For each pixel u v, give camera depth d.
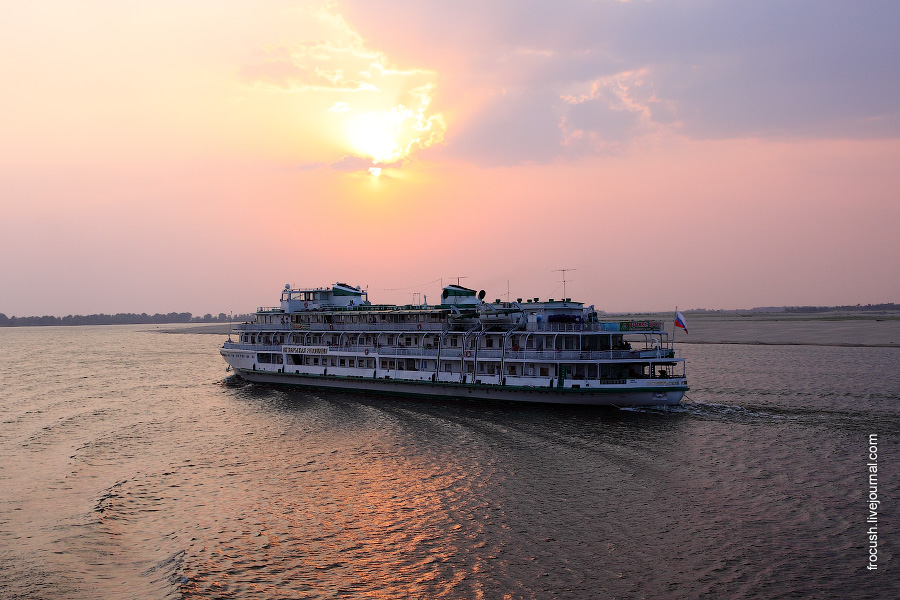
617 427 58.25
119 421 66.06
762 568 29.83
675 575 29.25
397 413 67.25
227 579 29.44
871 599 27.08
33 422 65.75
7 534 35.09
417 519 36.28
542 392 68.50
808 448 50.06
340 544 33.12
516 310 73.00
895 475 42.88
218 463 48.81
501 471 44.91
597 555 31.31
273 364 91.94
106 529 35.59
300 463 48.22
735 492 40.00
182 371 119.00
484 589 28.23
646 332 68.75
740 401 70.75
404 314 81.88
